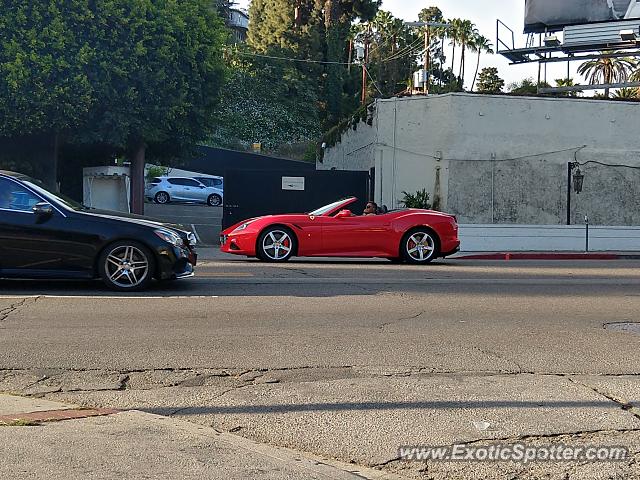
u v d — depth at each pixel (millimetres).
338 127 35344
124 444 5090
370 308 10320
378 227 16094
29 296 10664
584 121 26266
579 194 26312
